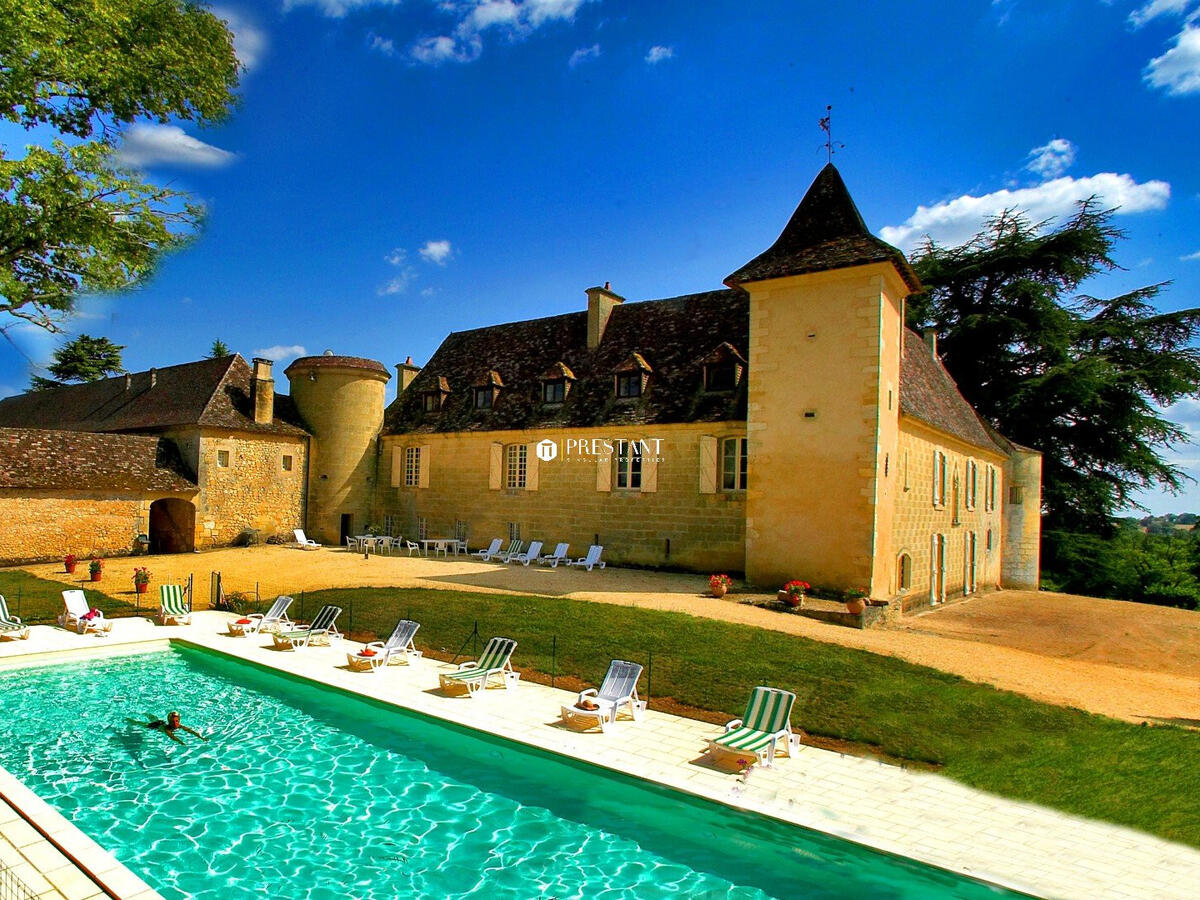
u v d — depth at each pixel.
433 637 13.71
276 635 13.20
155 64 14.55
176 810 7.38
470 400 28.33
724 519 20.72
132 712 10.29
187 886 6.03
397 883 6.13
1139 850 6.36
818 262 17.62
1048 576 34.72
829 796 7.45
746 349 22.20
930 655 12.93
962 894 5.81
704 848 6.75
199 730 9.63
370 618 15.18
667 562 21.78
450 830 7.03
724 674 11.26
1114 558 33.97
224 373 29.12
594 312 26.34
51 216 13.19
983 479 28.14
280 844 6.74
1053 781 7.88
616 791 7.89
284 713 10.32
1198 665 15.10
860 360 17.08
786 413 18.06
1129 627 19.34
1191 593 33.78
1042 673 12.57
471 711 9.80
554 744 8.66
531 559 23.61
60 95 13.92
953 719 9.73
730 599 16.67
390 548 27.42
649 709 10.12
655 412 22.38
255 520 28.20
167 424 27.59
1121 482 36.22
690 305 25.30
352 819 7.23
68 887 5.18
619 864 6.45
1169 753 8.65
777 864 6.46
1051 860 6.17
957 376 39.38
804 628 14.12
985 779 7.93
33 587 18.48
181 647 13.84
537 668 11.80
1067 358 35.88
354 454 30.02
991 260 39.19
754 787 7.61
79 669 12.41
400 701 10.15
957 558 24.67
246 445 27.95
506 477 26.23
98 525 24.00
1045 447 36.28
